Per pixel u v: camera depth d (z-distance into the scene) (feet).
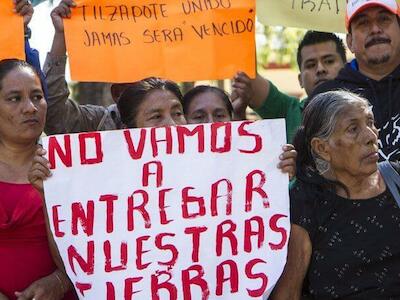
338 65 19.80
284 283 12.71
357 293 12.41
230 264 12.69
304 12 17.44
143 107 14.33
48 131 16.02
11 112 13.25
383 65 15.66
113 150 12.75
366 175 12.50
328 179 12.75
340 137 12.50
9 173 13.24
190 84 29.09
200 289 12.67
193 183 12.76
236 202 12.75
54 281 12.94
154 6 15.40
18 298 12.66
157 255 12.69
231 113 16.16
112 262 12.66
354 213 12.51
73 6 15.25
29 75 13.39
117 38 15.33
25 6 14.94
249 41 15.47
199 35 15.43
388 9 15.58
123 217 12.72
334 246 12.50
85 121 16.40
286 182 12.67
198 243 12.72
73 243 12.64
